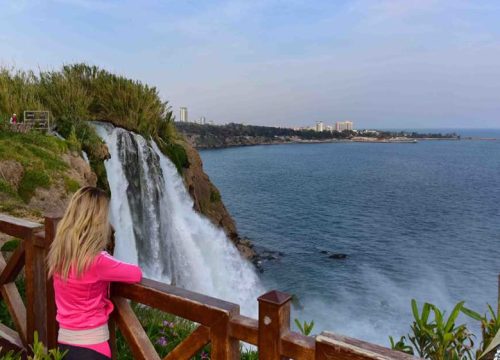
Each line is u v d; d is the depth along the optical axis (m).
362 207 34.44
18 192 8.33
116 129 12.70
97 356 2.52
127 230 11.63
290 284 16.45
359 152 129.12
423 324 2.70
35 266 3.16
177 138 16.97
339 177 58.38
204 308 2.18
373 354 1.58
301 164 82.88
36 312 3.20
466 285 16.61
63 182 9.12
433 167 75.50
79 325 2.51
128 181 12.37
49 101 12.05
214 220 17.20
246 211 32.50
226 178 56.81
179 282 13.35
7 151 8.63
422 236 24.62
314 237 24.12
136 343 2.55
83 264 2.45
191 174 16.30
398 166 77.75
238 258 16.67
